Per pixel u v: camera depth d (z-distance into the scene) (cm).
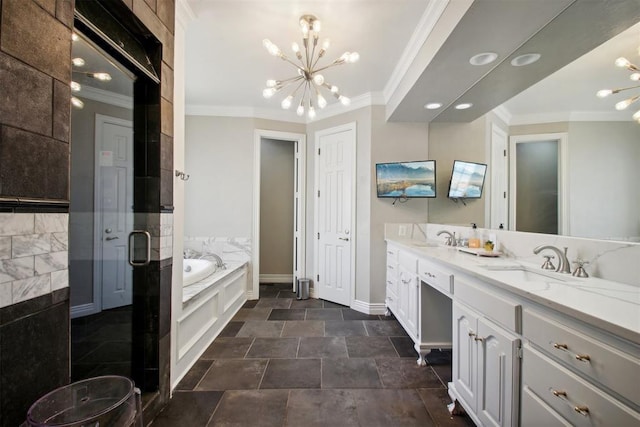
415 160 332
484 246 215
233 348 244
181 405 171
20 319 85
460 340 159
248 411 166
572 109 155
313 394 181
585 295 100
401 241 292
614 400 76
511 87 206
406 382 195
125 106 158
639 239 119
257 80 304
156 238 165
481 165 242
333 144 376
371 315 326
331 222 377
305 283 388
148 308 164
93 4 128
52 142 95
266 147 490
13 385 83
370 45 234
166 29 170
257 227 389
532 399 104
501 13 144
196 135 380
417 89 237
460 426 154
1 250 80
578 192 148
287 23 210
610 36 135
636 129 122
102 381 110
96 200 147
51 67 95
